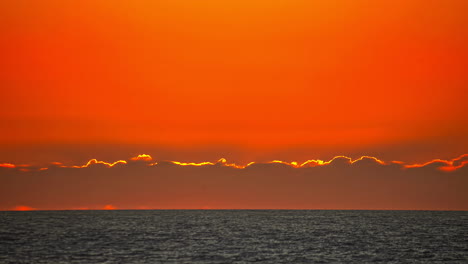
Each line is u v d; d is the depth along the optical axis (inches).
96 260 7440.9
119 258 7657.5
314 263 7426.2
